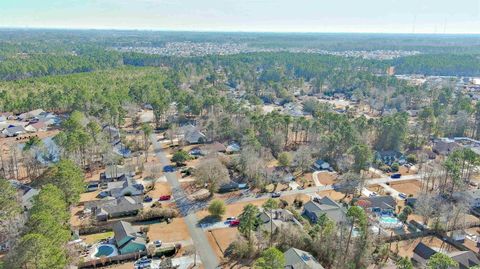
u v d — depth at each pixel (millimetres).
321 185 113812
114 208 92562
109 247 79312
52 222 66875
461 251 77750
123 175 114438
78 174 94062
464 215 92250
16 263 57469
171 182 113438
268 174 114375
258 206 98625
